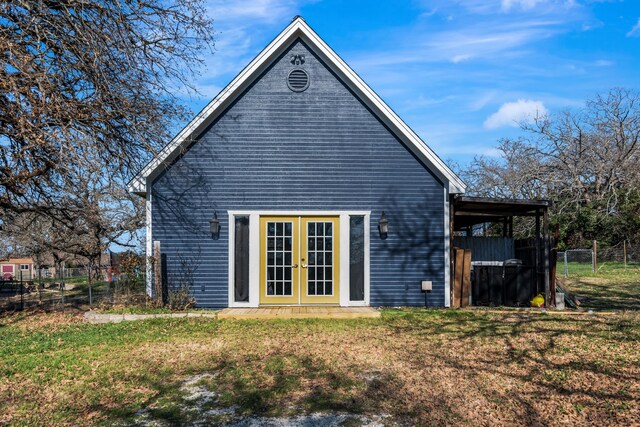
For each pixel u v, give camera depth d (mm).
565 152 33750
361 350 8883
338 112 13656
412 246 13656
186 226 13391
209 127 13523
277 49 13508
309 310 12617
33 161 12266
